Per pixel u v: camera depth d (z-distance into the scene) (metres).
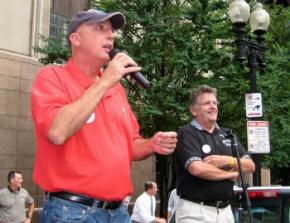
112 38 3.02
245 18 9.98
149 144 3.16
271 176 22.91
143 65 11.45
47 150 2.81
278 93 12.16
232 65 11.40
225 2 11.88
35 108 2.77
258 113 9.72
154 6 11.83
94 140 2.83
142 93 11.35
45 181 2.82
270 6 16.67
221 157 4.41
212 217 4.36
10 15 14.18
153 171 17.48
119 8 11.74
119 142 2.94
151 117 11.61
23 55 14.38
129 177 2.97
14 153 13.78
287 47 14.07
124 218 2.96
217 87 11.57
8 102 13.78
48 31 15.12
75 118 2.60
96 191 2.76
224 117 12.09
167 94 11.29
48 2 15.13
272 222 5.02
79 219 2.74
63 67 3.03
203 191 4.36
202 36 11.82
